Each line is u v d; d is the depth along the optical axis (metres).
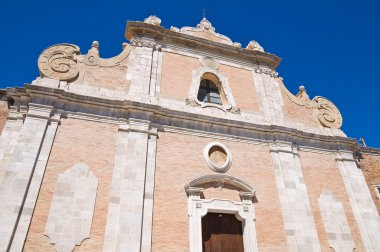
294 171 15.02
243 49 18.73
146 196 11.99
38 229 10.25
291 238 13.12
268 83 18.23
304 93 18.92
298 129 17.02
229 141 14.98
